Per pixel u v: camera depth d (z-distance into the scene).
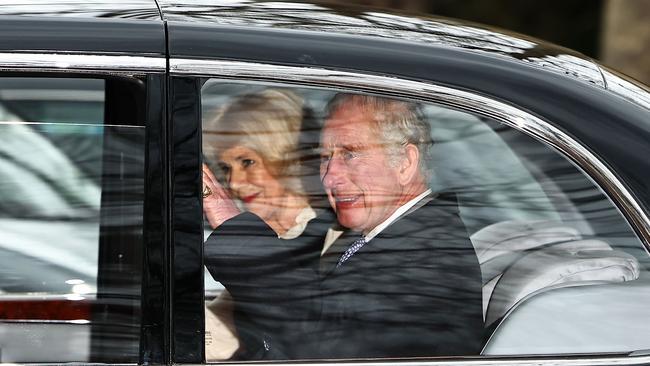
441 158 10.05
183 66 9.66
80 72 9.58
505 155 10.04
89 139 9.63
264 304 9.73
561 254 10.03
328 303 9.84
